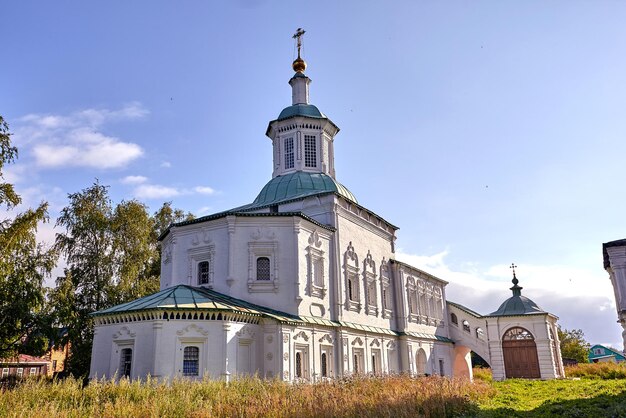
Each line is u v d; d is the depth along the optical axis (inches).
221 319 956.0
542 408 773.9
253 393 700.7
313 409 579.5
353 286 1376.7
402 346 1533.0
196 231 1204.5
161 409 579.8
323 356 1182.3
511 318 1775.3
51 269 1365.7
